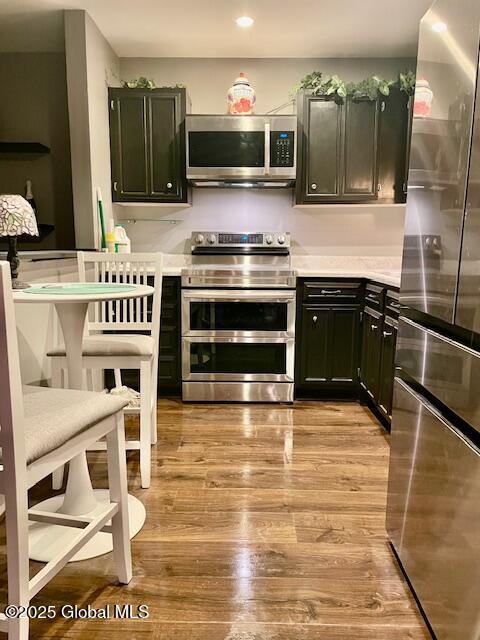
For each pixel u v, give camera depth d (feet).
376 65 11.36
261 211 11.81
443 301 3.95
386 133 10.44
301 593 4.67
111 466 4.55
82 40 9.04
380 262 11.88
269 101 11.57
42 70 10.57
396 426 5.16
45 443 3.46
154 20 9.39
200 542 5.45
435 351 4.12
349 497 6.47
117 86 11.34
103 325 7.52
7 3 8.62
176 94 10.44
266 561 5.14
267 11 9.01
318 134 10.46
